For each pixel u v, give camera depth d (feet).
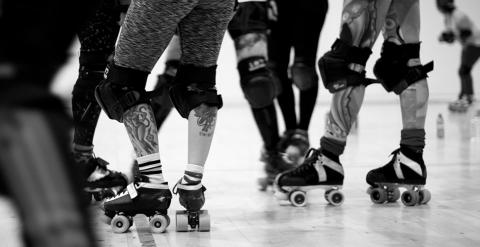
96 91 8.78
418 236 8.78
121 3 10.17
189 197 9.00
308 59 13.43
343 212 10.62
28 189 2.36
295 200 11.12
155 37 8.32
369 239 8.63
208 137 8.95
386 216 10.21
